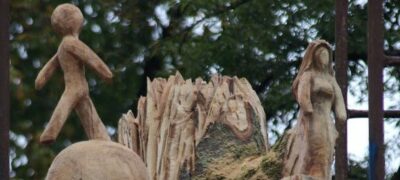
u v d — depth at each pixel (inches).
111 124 1104.8
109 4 1118.4
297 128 755.4
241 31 1063.6
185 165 793.6
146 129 806.5
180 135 797.9
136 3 1118.4
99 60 719.1
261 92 1059.9
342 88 809.5
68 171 687.1
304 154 750.5
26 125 1117.1
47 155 1101.1
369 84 799.1
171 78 810.8
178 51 1077.1
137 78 1104.8
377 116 797.2
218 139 795.4
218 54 1059.3
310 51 751.7
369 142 797.9
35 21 1123.3
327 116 749.3
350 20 1039.0
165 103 806.5
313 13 1052.5
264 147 796.0
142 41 1114.1
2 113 755.4
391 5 1066.1
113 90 1104.2
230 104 800.3
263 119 800.3
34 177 1105.4
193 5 1080.2
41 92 1118.4
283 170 764.0
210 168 791.1
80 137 1093.8
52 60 722.2
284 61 1058.1
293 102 1041.5
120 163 687.7
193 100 802.2
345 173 804.0
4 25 760.3
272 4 1064.2
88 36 1107.9
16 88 1113.4
